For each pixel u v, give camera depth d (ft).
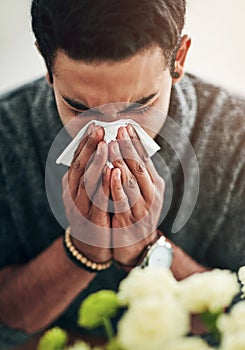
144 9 2.21
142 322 0.94
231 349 0.96
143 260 2.62
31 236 3.48
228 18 3.99
